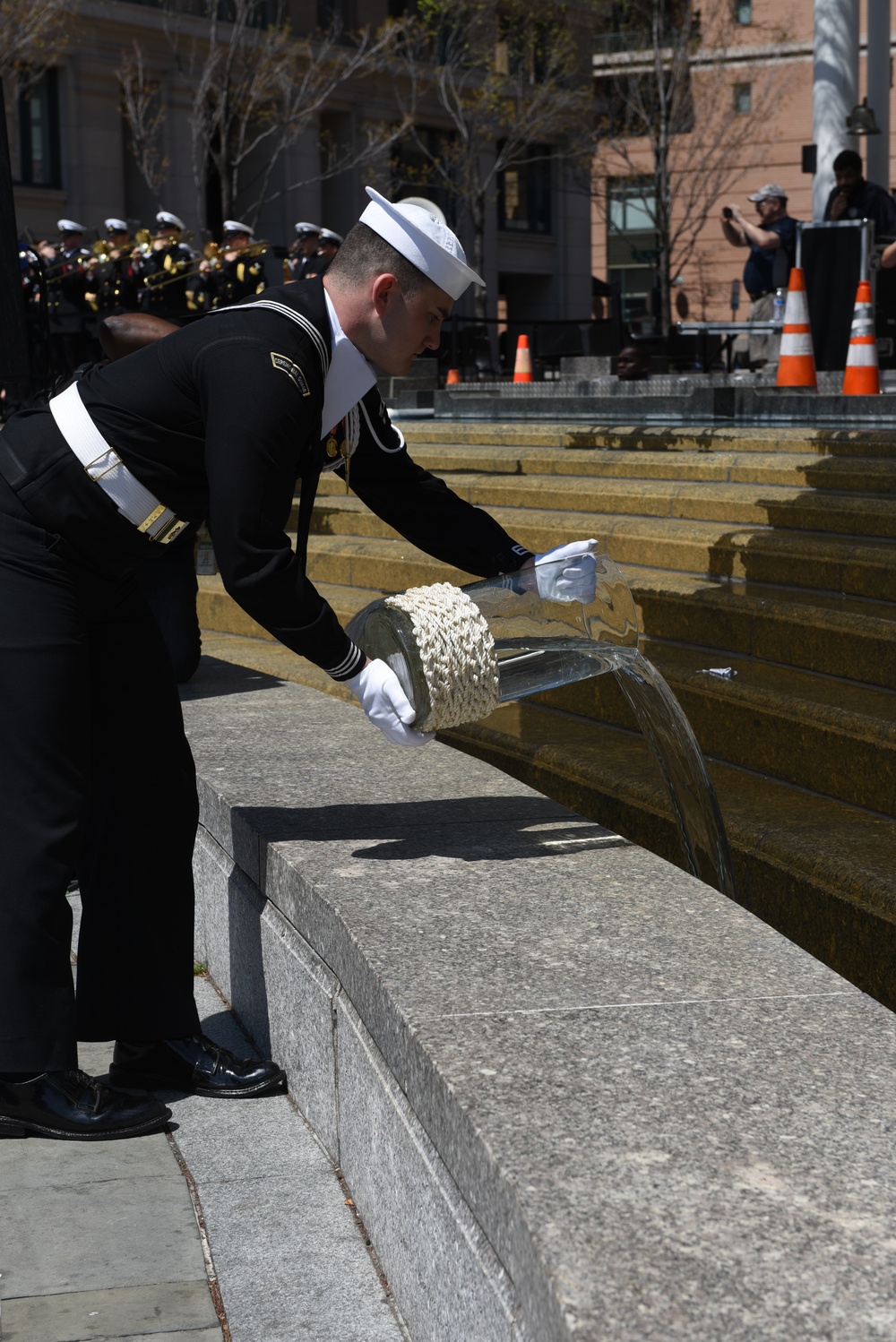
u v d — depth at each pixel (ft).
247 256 50.60
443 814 10.75
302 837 10.19
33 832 8.84
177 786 9.80
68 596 8.91
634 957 7.97
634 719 16.10
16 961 8.89
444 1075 6.58
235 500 8.41
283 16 103.86
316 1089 9.24
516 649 9.49
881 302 39.32
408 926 8.40
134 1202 8.50
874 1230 5.37
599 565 10.00
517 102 112.78
